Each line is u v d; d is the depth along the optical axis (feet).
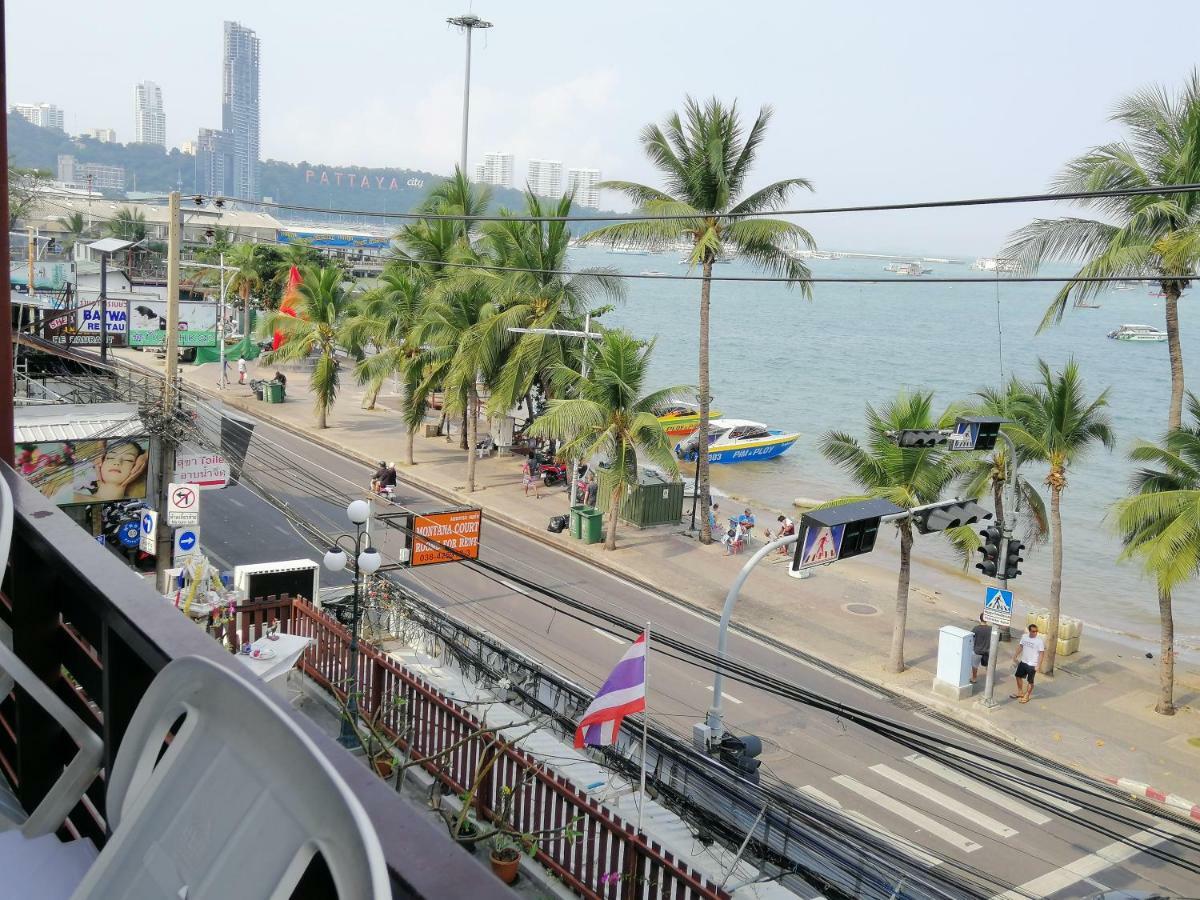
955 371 354.13
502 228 136.87
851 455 88.02
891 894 44.06
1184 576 77.20
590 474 133.08
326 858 3.51
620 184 115.03
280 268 260.83
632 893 34.06
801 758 70.49
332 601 69.26
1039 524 95.04
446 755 41.34
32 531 7.89
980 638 86.53
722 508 144.66
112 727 6.72
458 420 181.06
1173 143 79.36
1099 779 71.31
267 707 4.15
